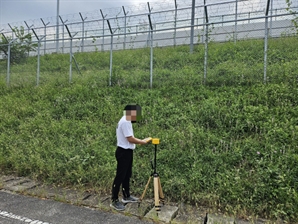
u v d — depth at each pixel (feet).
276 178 13.26
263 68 24.13
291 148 15.46
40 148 19.20
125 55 41.83
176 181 14.06
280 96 20.61
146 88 27.99
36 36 53.06
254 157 15.21
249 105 20.27
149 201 13.61
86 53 48.91
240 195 12.74
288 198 12.01
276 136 16.57
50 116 25.04
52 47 60.90
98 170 15.79
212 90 24.27
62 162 17.19
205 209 12.89
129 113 13.02
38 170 17.19
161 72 29.40
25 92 32.30
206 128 19.27
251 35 43.24
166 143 17.80
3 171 18.30
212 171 14.55
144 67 34.81
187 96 24.07
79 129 21.49
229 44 35.01
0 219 11.80
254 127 18.01
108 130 20.94
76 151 18.03
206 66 26.18
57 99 27.84
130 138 12.81
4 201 13.78
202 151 16.38
